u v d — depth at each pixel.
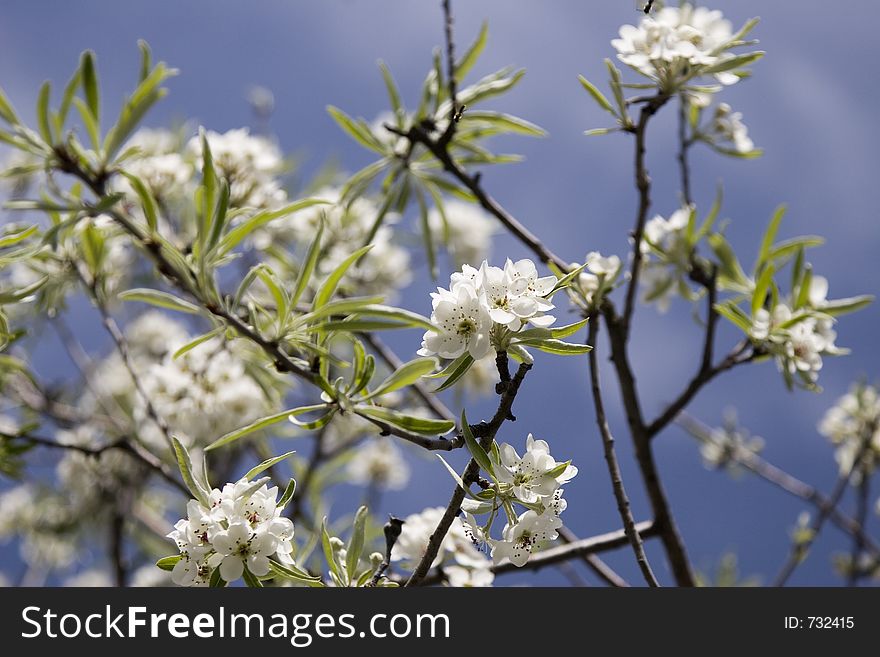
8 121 1.03
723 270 1.14
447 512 0.93
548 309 0.92
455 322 0.92
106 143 1.04
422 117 1.16
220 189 1.00
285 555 0.95
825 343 1.10
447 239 1.18
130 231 1.01
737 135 1.14
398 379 0.96
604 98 1.07
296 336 0.98
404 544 1.04
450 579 1.03
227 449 1.24
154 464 1.15
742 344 1.12
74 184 1.07
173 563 0.95
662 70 1.05
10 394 1.39
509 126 1.15
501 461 0.93
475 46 1.16
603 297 1.07
